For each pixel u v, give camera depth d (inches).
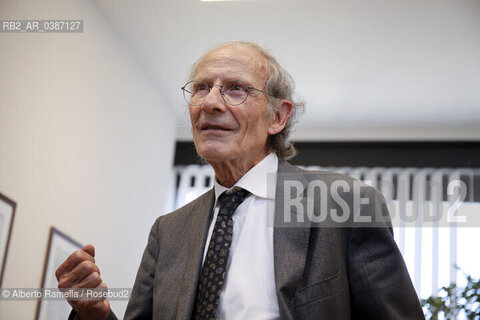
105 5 172.9
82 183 161.9
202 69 66.1
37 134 142.3
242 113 63.1
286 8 175.0
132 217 192.2
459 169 232.8
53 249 146.2
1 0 132.8
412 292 56.2
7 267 129.7
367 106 223.5
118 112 183.9
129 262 188.9
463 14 172.7
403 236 227.5
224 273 56.1
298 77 207.8
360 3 171.5
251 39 187.0
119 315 178.4
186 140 243.3
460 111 220.4
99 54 173.0
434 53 189.9
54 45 150.4
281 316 50.5
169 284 59.4
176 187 241.4
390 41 186.1
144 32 184.2
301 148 241.1
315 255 54.6
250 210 60.2
